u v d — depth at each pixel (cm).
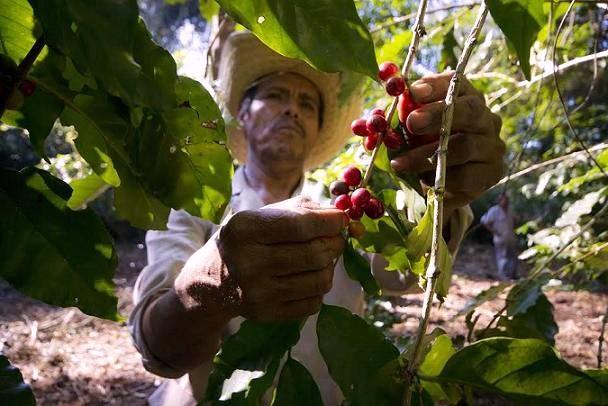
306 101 156
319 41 58
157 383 355
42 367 368
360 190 73
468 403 76
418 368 63
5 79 57
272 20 57
